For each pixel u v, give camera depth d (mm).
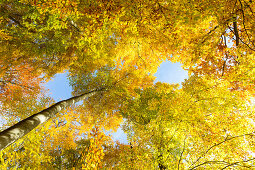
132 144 5629
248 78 4488
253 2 3488
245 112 5254
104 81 8242
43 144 7121
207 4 3262
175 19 3498
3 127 7145
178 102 5117
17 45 5484
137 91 10133
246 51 4605
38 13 4141
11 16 5285
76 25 5273
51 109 3986
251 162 3969
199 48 4867
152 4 3291
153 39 5160
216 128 5172
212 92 5484
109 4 3230
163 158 4652
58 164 9695
